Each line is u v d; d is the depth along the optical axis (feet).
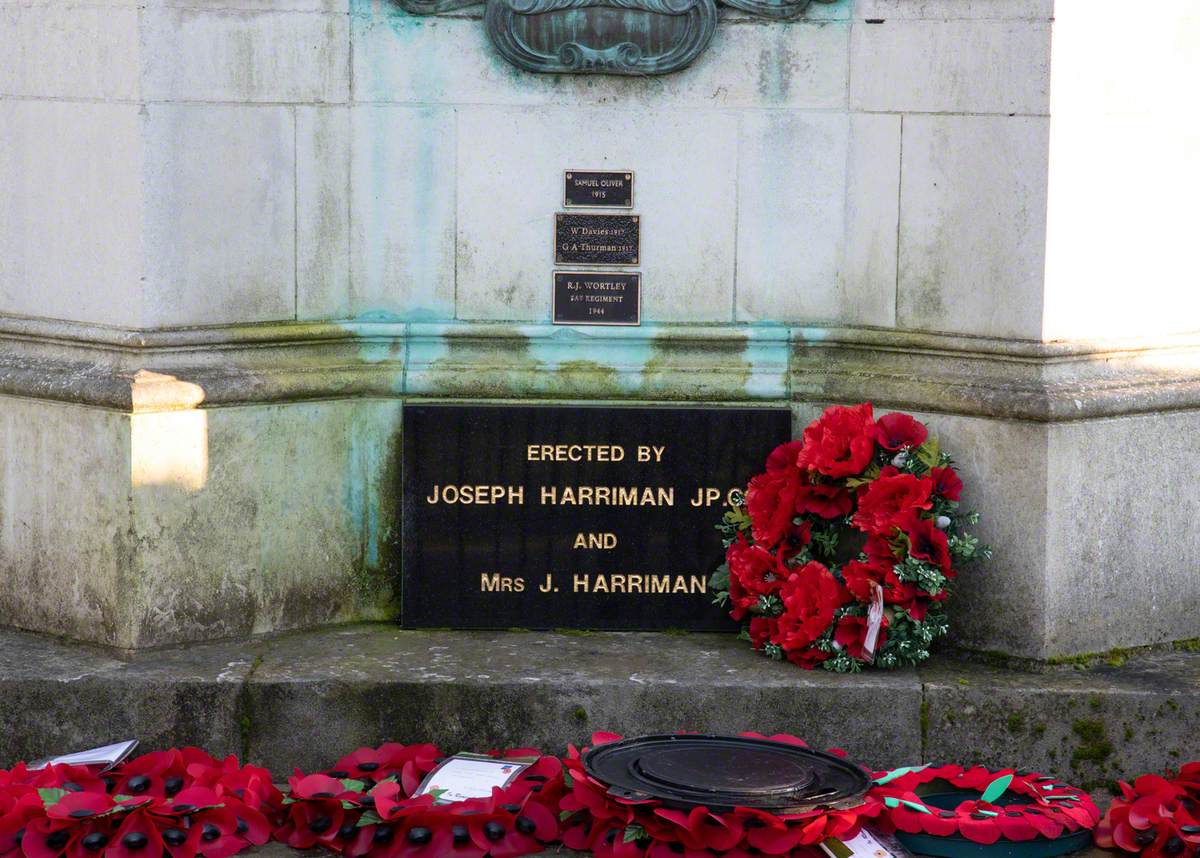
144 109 21.38
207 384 21.75
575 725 20.86
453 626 23.04
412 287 23.24
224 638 22.25
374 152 23.00
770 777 18.79
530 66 22.74
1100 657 21.80
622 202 23.08
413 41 22.89
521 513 22.99
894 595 20.99
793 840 18.04
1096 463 21.50
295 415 22.59
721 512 23.00
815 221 23.11
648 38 22.67
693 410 22.89
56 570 22.18
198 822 18.85
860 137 22.85
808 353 23.25
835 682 20.86
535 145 23.02
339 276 23.13
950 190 22.08
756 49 22.89
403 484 22.89
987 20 21.58
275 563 22.58
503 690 20.84
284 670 21.15
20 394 22.25
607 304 23.18
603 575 23.03
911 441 21.68
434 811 18.86
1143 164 22.15
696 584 23.03
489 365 23.15
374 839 18.85
